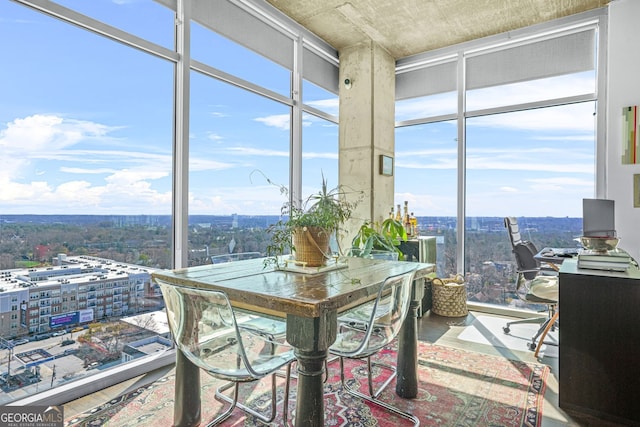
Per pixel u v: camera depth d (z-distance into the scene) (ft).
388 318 6.33
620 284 6.75
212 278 6.34
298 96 13.64
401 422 6.80
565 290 7.18
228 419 6.89
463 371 9.00
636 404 6.59
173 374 8.79
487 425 6.71
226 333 4.97
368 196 14.67
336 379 8.61
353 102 15.17
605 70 12.32
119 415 6.92
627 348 6.68
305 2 12.12
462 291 13.71
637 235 11.40
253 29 12.03
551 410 7.22
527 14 12.74
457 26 13.58
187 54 9.87
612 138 11.78
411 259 13.46
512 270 14.15
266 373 5.44
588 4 12.10
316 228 7.16
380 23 13.41
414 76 16.25
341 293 5.23
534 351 10.25
